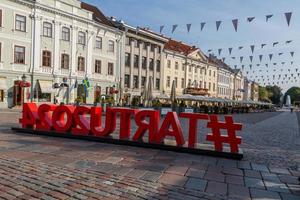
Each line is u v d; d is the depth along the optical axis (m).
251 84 113.06
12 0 30.83
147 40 49.69
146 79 50.09
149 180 6.58
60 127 12.04
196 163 8.43
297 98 130.00
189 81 61.81
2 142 10.38
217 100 41.91
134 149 10.06
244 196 5.93
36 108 13.15
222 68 77.12
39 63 33.56
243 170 7.92
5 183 5.87
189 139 9.96
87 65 39.31
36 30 33.06
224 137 9.45
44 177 6.39
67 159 8.20
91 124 11.55
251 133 17.61
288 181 7.09
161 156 9.14
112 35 43.19
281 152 10.97
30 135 12.16
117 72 44.31
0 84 30.33
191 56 61.97
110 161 8.16
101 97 38.47
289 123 29.38
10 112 26.83
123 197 5.45
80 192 5.58
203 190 6.14
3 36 30.41
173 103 32.03
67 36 36.66
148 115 10.52
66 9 36.12
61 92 36.00
